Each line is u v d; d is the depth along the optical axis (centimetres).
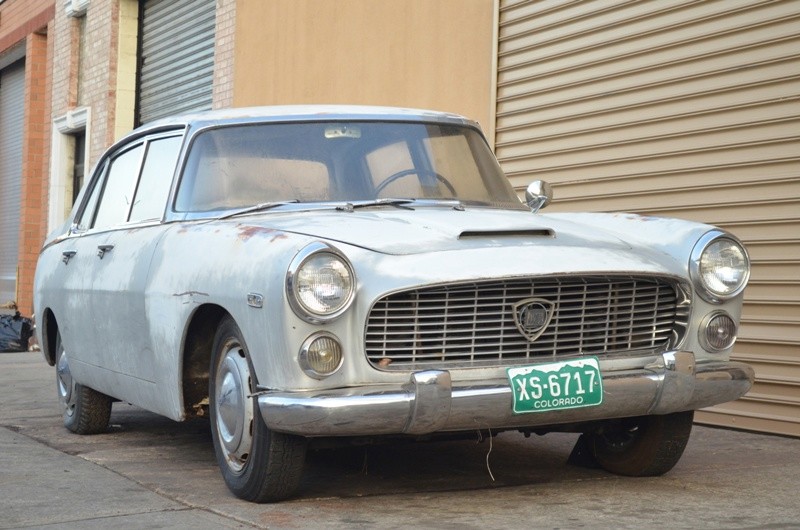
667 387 413
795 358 609
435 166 511
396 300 389
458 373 394
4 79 2047
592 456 499
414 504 420
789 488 455
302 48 1088
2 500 434
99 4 1557
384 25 962
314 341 382
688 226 449
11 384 932
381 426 380
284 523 386
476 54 852
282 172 490
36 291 672
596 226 470
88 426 617
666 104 686
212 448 570
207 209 485
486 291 400
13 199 1958
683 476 484
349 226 427
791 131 610
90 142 1575
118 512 409
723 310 439
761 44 626
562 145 765
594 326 418
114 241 545
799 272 607
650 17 697
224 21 1249
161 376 478
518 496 435
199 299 435
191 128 517
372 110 527
